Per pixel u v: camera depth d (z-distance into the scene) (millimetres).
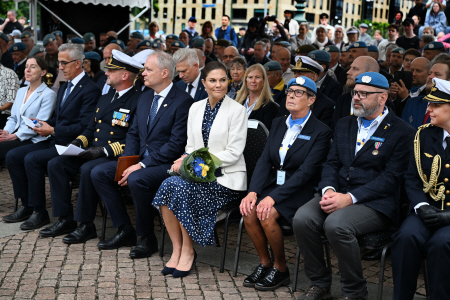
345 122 3727
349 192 3420
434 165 3215
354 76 4719
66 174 4648
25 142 5336
